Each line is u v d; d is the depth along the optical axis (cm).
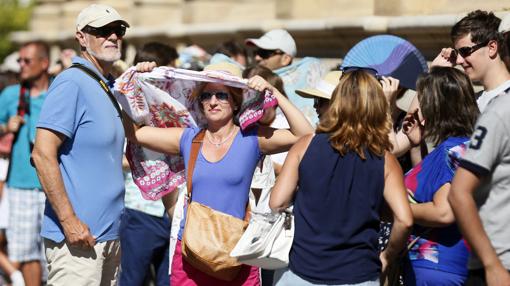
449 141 1062
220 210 1122
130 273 1548
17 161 1736
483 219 929
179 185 1205
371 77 995
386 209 1021
